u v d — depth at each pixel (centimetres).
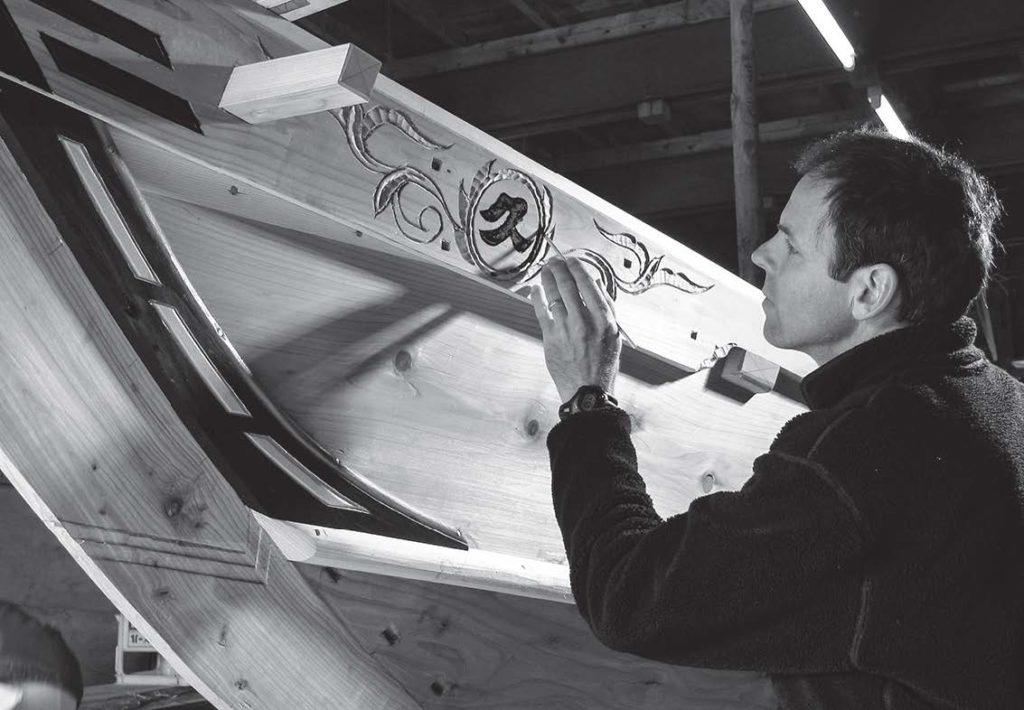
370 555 119
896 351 102
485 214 140
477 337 150
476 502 151
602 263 159
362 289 134
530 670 144
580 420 111
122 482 99
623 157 773
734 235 876
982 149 662
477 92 632
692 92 587
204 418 111
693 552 94
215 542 106
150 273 108
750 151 382
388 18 604
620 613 97
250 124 111
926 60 536
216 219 118
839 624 93
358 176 122
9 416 91
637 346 167
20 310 94
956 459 94
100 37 100
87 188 103
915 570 92
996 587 93
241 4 111
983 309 680
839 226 105
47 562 229
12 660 116
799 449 96
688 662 97
